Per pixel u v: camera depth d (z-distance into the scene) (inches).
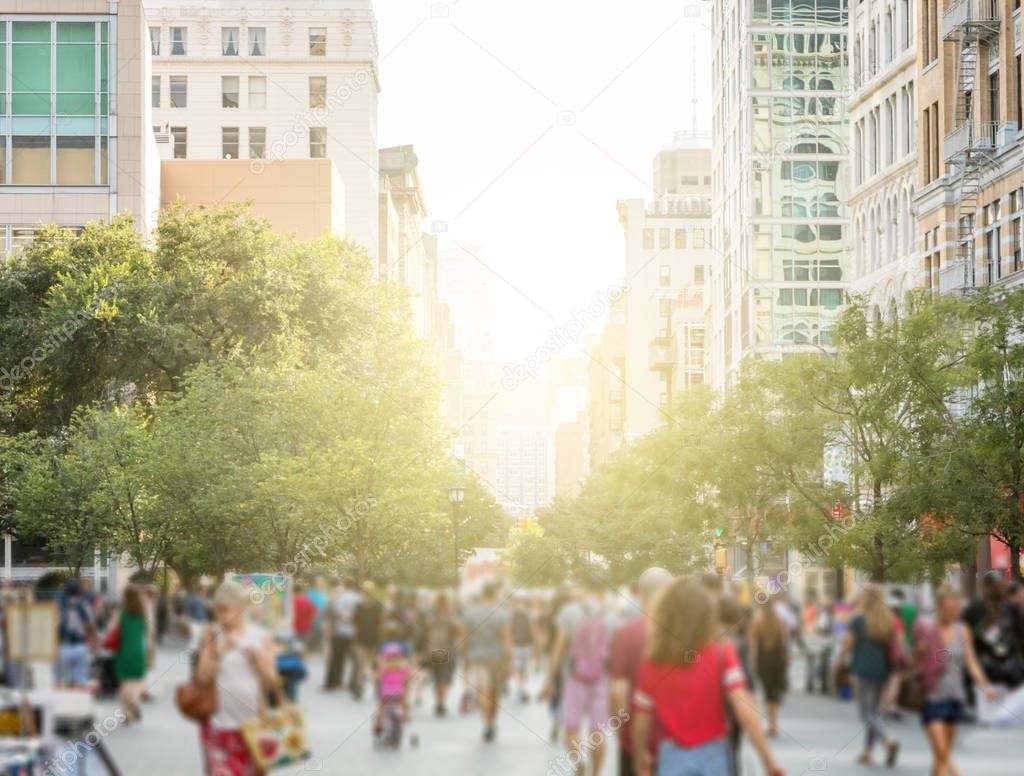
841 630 674.8
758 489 2476.6
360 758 748.0
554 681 733.3
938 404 2076.8
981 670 665.0
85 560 2861.7
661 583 629.3
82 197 3634.4
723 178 5378.9
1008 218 2674.7
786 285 4658.0
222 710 689.6
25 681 711.7
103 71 3654.0
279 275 2876.5
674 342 7244.1
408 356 2837.1
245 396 2458.2
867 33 3602.4
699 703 551.5
